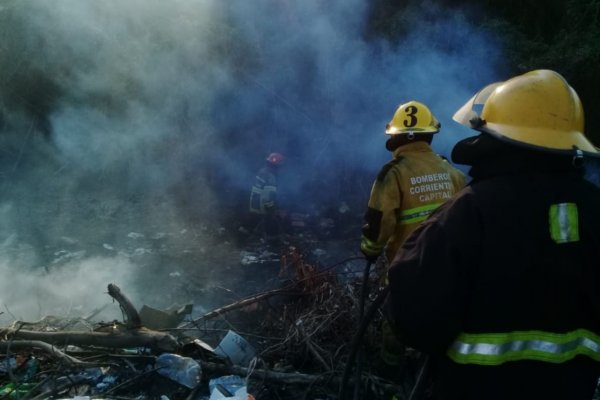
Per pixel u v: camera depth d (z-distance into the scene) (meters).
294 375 3.10
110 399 2.86
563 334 1.46
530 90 1.58
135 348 3.36
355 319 3.65
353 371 3.18
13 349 3.23
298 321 3.64
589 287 1.46
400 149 3.03
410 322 1.44
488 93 1.77
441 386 1.59
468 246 1.45
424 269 1.45
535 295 1.43
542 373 1.45
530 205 1.46
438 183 2.94
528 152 1.51
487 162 1.56
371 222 2.86
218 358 3.31
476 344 1.47
